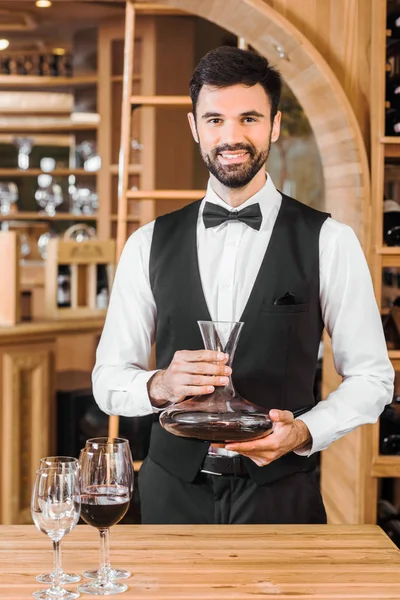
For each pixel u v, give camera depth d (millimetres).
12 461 4062
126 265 2295
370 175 2947
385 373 2156
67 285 4461
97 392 2201
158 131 6250
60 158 7836
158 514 2199
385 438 3023
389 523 3211
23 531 1774
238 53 1999
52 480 1431
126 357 2270
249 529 1798
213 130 2029
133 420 4133
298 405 2180
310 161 6566
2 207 7492
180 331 2221
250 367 2152
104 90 6547
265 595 1445
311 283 2182
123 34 6441
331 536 1753
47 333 4184
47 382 4215
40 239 7391
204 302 2205
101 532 1510
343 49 2969
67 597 1423
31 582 1496
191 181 6402
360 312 2174
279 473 2117
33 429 4172
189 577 1523
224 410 1816
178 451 2164
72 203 7680
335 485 3273
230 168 2041
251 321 2164
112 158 6570
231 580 1511
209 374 1819
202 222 2258
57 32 7039
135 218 6348
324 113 3037
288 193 6633
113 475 1479
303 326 2176
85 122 7367
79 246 4445
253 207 2176
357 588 1480
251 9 2803
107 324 2305
